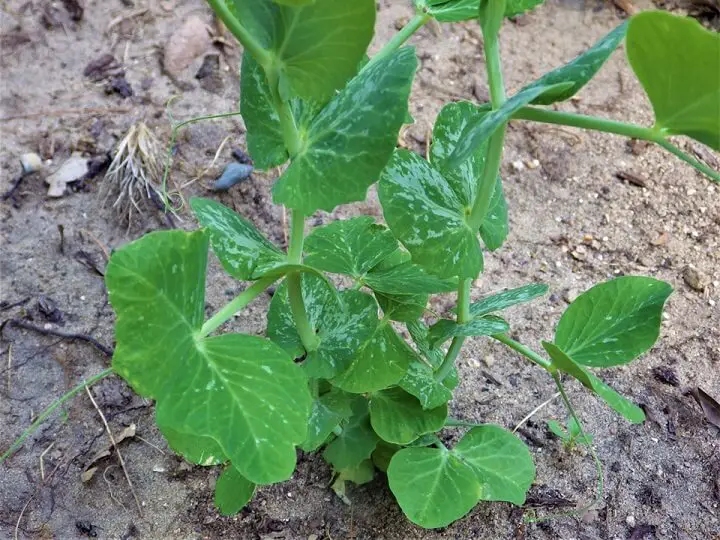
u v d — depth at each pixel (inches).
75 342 15.6
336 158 8.7
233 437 8.0
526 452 12.2
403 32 10.2
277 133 9.4
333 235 12.1
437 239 9.7
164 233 7.6
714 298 16.3
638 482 13.7
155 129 19.2
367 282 11.5
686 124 7.4
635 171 18.8
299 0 7.3
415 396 12.0
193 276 8.1
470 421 14.6
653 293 10.6
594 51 8.0
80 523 13.1
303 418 8.4
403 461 11.7
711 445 14.2
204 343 8.5
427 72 20.8
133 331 7.6
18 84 20.1
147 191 17.7
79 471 13.7
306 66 8.2
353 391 11.0
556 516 13.2
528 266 17.1
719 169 18.7
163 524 13.2
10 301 16.1
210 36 21.3
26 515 13.2
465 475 11.6
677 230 17.6
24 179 18.2
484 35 8.7
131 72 20.5
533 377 15.3
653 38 6.8
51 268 16.7
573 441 13.9
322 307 11.7
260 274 9.2
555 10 22.5
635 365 15.4
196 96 20.1
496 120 7.7
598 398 14.9
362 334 11.3
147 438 14.2
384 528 13.1
